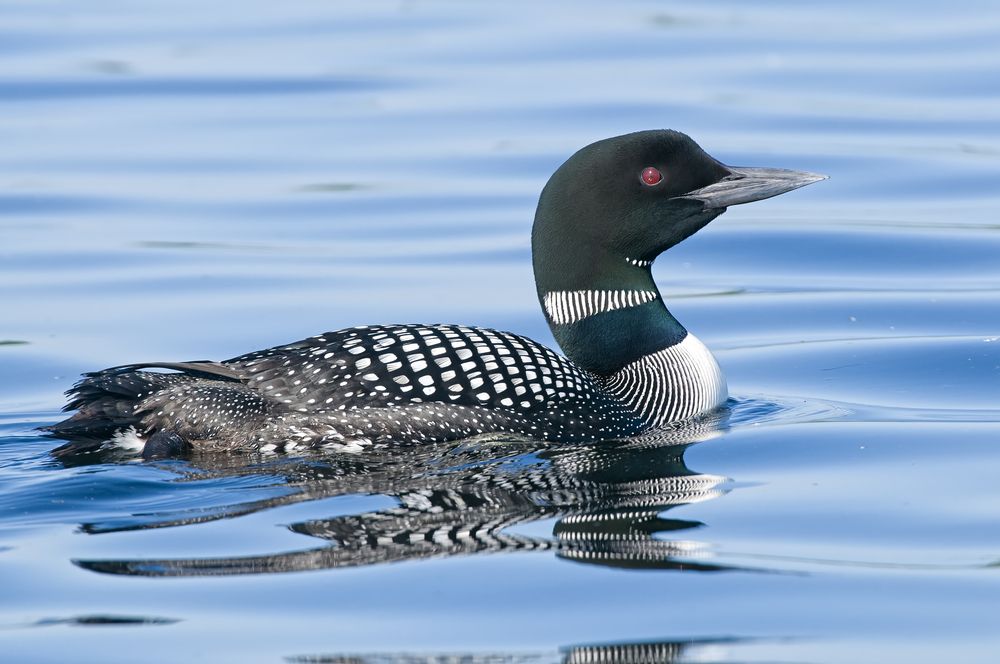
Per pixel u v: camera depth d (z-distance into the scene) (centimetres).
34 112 2366
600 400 1092
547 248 1170
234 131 2273
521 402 1047
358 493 930
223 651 712
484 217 1873
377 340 1044
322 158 2136
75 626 740
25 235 1792
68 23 3047
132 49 2808
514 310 1526
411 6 3216
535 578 792
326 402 1009
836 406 1201
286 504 909
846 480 973
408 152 2158
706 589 780
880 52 2719
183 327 1477
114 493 929
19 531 867
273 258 1714
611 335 1158
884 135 2191
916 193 1955
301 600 767
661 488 952
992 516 895
